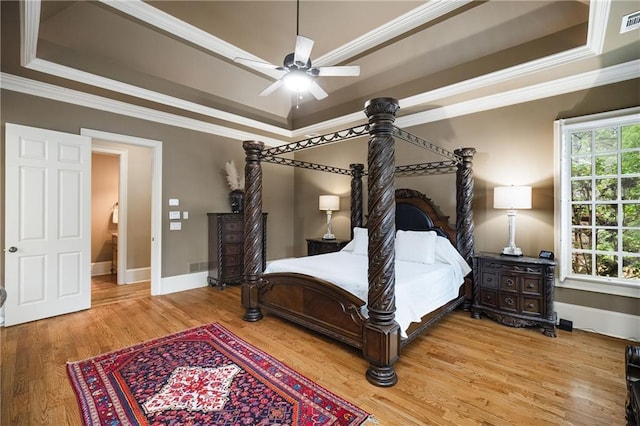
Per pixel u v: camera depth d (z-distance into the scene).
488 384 2.21
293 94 5.15
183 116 4.61
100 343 2.83
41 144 3.36
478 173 3.95
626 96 2.98
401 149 4.71
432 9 3.21
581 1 2.69
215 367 2.42
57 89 3.52
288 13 3.35
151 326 3.25
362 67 4.22
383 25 3.53
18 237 3.21
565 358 2.58
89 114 3.81
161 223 4.49
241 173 5.54
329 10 3.29
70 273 3.60
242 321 3.42
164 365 2.44
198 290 4.73
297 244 6.44
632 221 3.03
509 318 3.26
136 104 4.09
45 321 3.34
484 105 3.85
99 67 3.52
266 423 1.80
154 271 4.45
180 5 3.23
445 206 4.25
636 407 1.40
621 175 3.07
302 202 6.34
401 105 4.11
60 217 3.50
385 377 2.19
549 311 3.05
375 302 2.29
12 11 2.37
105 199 6.09
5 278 3.15
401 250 3.80
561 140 3.30
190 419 1.83
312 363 2.49
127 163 5.26
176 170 4.68
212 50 3.98
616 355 2.63
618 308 3.01
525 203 3.23
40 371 2.34
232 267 4.91
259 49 4.06
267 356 2.60
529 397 2.06
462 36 3.38
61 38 3.16
